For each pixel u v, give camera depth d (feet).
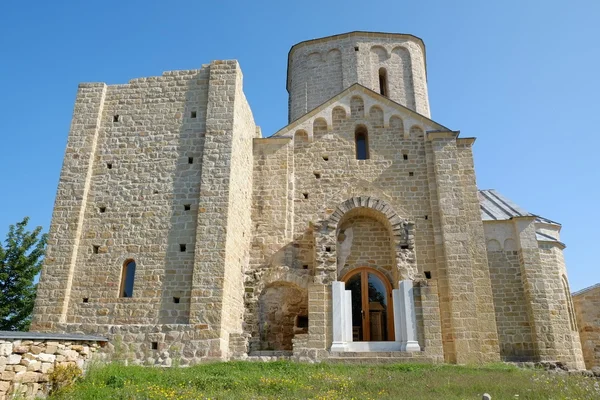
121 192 72.38
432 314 65.87
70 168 73.56
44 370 44.45
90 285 67.67
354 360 62.34
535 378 49.52
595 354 87.81
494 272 83.15
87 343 51.96
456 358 67.72
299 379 48.19
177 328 62.59
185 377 47.70
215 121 73.77
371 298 75.51
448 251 73.92
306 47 109.50
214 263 65.77
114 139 75.72
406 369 55.26
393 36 107.96
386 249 77.56
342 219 77.71
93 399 39.91
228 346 64.64
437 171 79.10
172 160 73.46
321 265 71.51
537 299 79.87
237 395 40.78
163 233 69.41
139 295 66.39
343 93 87.51
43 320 65.62
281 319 76.79
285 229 79.00
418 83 106.01
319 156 83.76
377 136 84.12
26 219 99.81
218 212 68.39
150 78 79.10
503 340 79.36
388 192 80.33
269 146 84.48
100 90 78.48
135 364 58.70
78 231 70.13
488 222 85.97
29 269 95.30
